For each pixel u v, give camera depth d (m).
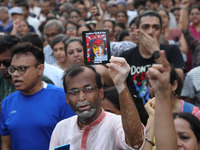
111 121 2.34
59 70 4.11
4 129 3.19
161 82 1.73
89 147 2.33
